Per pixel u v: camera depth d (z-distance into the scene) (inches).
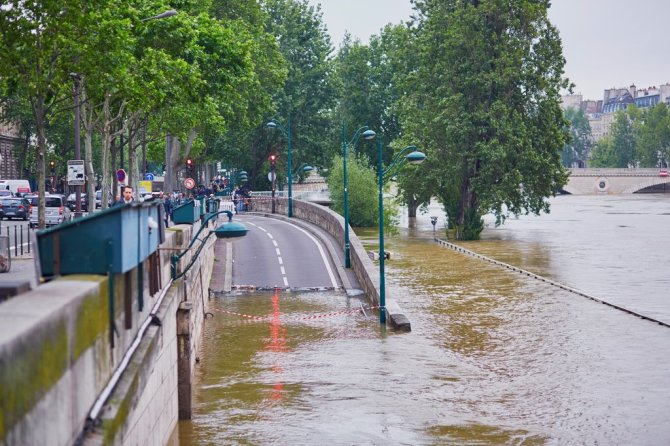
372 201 4062.5
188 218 1406.3
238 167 4815.5
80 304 438.0
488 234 4005.9
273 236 2775.6
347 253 2252.7
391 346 1470.2
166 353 798.5
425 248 3302.2
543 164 3666.3
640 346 1469.0
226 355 1406.3
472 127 3656.5
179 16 2034.9
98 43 1520.7
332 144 5009.8
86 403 454.3
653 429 1009.5
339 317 1722.4
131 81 1700.3
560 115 3779.5
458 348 1457.9
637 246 3326.8
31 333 346.0
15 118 4045.3
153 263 746.2
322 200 4384.8
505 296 2042.3
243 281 2102.6
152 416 675.4
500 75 3688.5
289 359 1375.5
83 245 516.1
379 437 977.5
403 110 4025.6
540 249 3243.1
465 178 3848.4
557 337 1547.7
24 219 2910.9
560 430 1008.9
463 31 3705.7
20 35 1411.2
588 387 1200.8
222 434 973.2
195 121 2746.1
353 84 5265.8
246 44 2610.7
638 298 2003.0
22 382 333.1
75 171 1843.0
